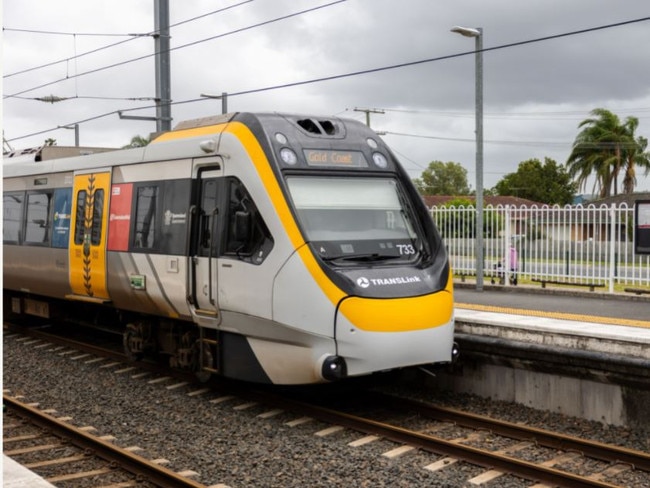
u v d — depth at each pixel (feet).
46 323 59.88
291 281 30.04
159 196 37.42
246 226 31.48
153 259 37.45
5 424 31.50
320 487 23.80
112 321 48.19
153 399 35.76
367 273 30.58
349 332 29.37
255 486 23.97
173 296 36.24
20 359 45.47
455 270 69.92
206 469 25.63
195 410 33.73
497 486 23.90
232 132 33.09
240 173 32.30
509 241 65.21
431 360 31.24
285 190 30.89
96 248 42.37
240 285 31.99
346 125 35.14
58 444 28.68
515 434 29.12
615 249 58.44
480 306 48.03
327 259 30.50
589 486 22.85
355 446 28.19
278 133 32.37
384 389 38.29
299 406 32.94
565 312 47.62
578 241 60.44
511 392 34.58
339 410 33.65
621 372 30.14
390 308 29.96
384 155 35.14
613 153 173.37
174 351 39.37
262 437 29.48
